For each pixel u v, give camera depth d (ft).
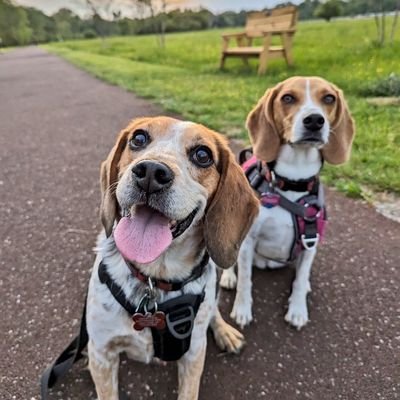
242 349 1.51
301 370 1.42
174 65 9.02
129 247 1.06
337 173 2.80
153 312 1.15
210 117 4.08
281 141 1.75
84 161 3.38
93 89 6.86
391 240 2.11
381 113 3.90
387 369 1.42
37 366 1.42
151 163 1.03
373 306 1.70
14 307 1.69
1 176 3.12
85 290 1.79
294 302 1.65
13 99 6.56
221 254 1.22
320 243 2.10
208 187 1.20
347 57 6.81
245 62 7.58
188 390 1.25
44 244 2.14
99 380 1.22
